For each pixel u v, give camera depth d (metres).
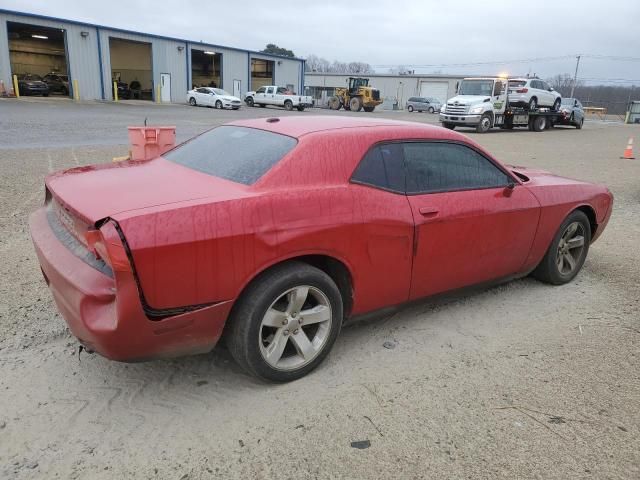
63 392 2.96
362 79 48.31
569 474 2.44
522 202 4.12
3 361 3.23
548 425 2.79
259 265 2.77
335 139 3.22
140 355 2.61
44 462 2.41
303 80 58.12
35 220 3.36
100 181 3.11
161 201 2.67
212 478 2.34
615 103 67.38
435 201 3.55
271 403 2.92
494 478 2.40
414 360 3.45
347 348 3.58
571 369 3.38
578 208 4.80
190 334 2.68
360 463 2.46
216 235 2.61
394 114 46.72
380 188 3.30
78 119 22.03
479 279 4.04
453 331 3.89
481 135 24.97
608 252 5.99
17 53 43.88
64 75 43.34
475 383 3.19
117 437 2.60
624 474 2.44
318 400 2.96
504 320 4.11
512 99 28.38
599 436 2.71
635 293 4.72
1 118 20.59
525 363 3.44
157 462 2.44
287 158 3.03
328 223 2.99
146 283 2.46
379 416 2.83
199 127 20.33
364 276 3.27
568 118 32.28
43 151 12.41
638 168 14.10
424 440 2.64
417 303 3.76
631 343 3.75
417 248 3.46
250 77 51.28
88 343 2.61
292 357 3.14
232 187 2.93
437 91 73.50
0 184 8.30
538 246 4.42
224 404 2.90
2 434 2.58
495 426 2.77
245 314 2.83
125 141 15.12
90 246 2.51
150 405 2.87
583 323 4.08
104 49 38.44
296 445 2.58
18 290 4.27
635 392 3.12
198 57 50.22
